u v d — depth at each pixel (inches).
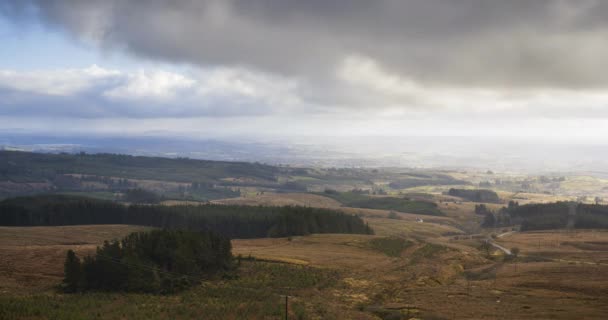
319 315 2844.5
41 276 3690.9
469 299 3447.3
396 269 4692.4
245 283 3762.3
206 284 3676.2
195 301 3075.8
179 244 3976.4
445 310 3073.3
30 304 2706.7
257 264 4446.4
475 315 2925.7
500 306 3196.4
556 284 3914.9
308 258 4950.8
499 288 3878.0
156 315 2662.4
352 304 3284.9
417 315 2950.3
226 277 3956.7
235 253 5103.3
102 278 3472.0
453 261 5506.9
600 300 3344.0
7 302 2699.3
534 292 3678.6
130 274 3476.9
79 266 3442.4
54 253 4355.3
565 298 3435.0
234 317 2704.2
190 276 3774.6
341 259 5032.0
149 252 3873.0
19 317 2447.1
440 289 3850.9
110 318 2544.3
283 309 2881.4
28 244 5452.8
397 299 3496.6
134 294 3326.8
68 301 2952.8
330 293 3585.1
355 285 3887.8
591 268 4655.5
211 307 2901.1
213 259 4067.4
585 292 3617.1
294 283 3796.8
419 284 4087.1
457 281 4402.1
